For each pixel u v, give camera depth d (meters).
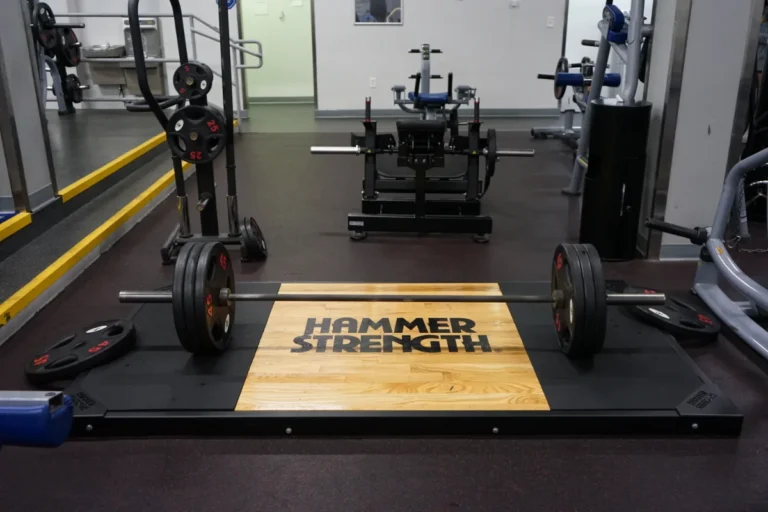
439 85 8.91
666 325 2.79
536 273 3.65
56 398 1.17
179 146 3.62
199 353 2.57
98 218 4.20
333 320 2.89
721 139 3.58
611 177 3.65
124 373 2.47
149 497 1.95
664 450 2.14
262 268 3.74
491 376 2.44
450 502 1.92
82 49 8.02
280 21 9.84
